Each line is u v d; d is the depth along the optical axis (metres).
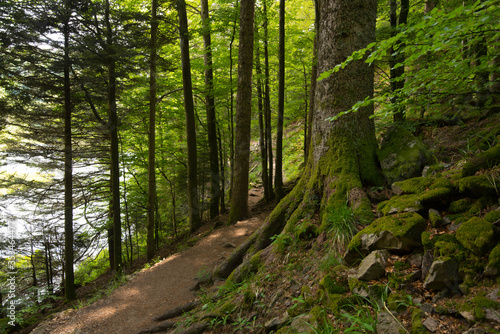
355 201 3.39
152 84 8.75
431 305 1.99
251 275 3.96
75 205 10.59
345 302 2.36
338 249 3.08
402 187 3.19
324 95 4.08
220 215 11.10
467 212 2.45
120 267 8.38
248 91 8.12
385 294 2.22
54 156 9.30
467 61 2.51
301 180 4.51
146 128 11.06
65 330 4.78
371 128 4.02
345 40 3.88
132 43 8.31
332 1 3.97
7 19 6.77
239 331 2.99
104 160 11.55
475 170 2.70
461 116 4.20
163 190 13.11
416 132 4.59
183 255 7.09
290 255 3.58
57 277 11.09
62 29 7.77
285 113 12.65
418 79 2.79
